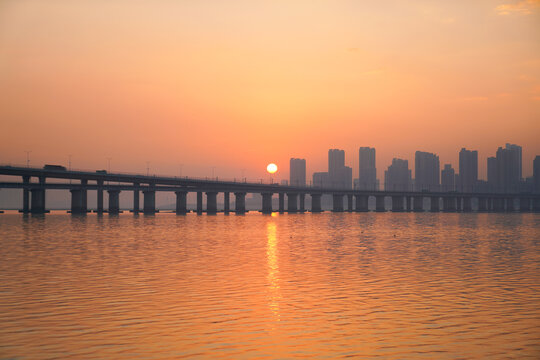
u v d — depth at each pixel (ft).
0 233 365.61
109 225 496.64
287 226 513.45
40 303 118.52
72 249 246.88
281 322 102.53
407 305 118.11
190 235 358.84
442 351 85.30
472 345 88.28
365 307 115.85
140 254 225.35
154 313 109.29
